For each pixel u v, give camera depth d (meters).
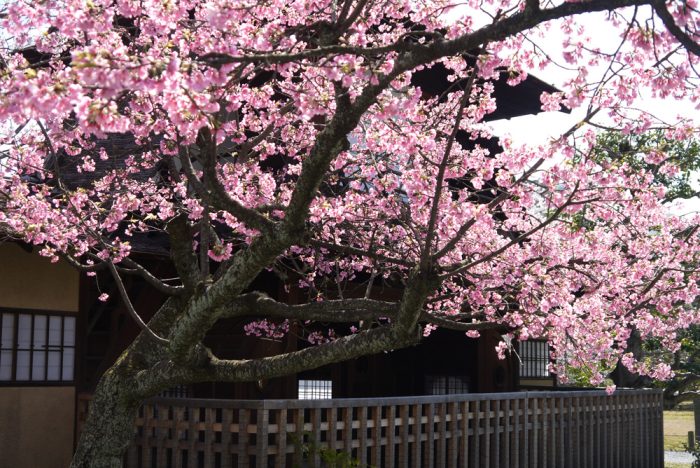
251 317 11.39
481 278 7.98
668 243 8.84
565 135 6.19
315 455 8.16
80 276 10.55
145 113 6.73
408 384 16.03
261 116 8.32
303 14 6.74
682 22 5.04
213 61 4.70
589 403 12.60
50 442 10.06
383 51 5.18
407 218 7.63
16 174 8.27
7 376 9.70
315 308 7.10
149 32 6.59
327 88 7.05
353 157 9.36
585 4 4.95
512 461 10.92
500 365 15.25
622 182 6.96
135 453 8.73
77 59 4.12
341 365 15.10
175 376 7.21
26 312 9.93
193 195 8.03
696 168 13.58
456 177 6.89
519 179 6.77
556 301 7.40
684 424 29.25
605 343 8.12
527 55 6.06
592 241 7.57
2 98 4.31
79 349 10.48
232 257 7.64
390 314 6.84
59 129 7.95
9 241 9.35
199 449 8.27
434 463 10.76
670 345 10.41
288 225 5.91
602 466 12.81
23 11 6.11
